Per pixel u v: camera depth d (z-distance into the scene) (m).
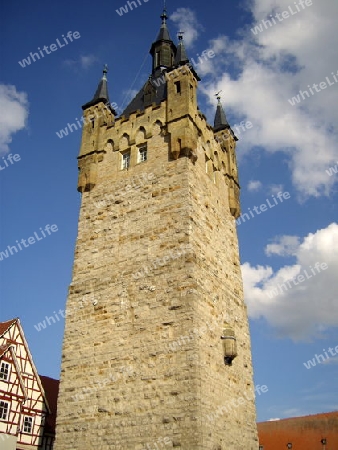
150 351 21.64
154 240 24.72
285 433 51.81
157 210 25.59
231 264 28.27
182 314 21.67
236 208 31.23
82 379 22.91
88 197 29.02
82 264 26.56
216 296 24.56
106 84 33.81
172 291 22.58
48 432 36.50
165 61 37.38
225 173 32.19
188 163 26.20
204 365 20.84
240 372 24.91
